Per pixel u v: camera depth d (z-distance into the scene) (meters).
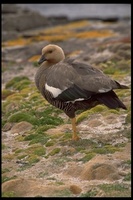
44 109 19.62
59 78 14.53
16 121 18.66
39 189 12.10
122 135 15.59
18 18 50.66
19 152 15.39
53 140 15.78
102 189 11.91
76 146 14.98
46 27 53.22
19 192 12.14
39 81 15.46
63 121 18.11
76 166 13.38
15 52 37.28
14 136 17.45
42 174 13.36
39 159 14.50
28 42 42.09
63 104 14.68
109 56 30.06
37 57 35.09
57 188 12.06
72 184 12.33
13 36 44.81
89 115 17.80
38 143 15.95
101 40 38.97
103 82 13.85
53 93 14.61
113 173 12.64
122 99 19.12
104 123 16.94
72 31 47.53
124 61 27.27
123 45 31.64
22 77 27.52
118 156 13.78
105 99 13.82
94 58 30.34
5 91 24.48
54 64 15.66
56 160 14.12
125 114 17.67
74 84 14.16
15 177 13.27
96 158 13.69
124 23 53.53
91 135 15.84
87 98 13.91
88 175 12.75
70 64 14.82
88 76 14.12
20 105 20.81
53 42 39.69
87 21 58.41
